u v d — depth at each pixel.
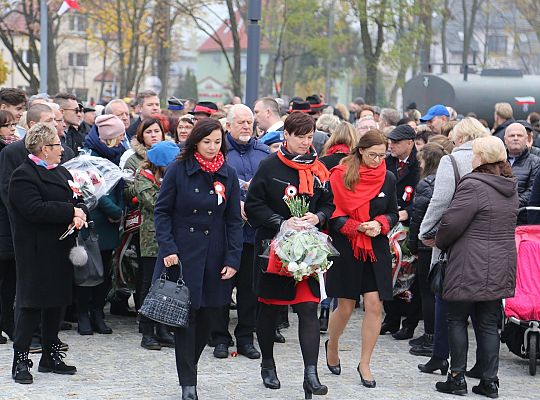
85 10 43.53
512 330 9.12
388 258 8.31
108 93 63.00
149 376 8.48
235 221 7.71
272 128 10.66
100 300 10.29
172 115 13.27
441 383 8.22
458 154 8.42
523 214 10.73
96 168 9.78
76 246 8.27
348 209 8.17
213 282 7.62
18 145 8.79
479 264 7.89
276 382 8.16
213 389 8.11
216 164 7.64
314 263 7.52
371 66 36.78
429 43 39.03
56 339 8.43
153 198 9.51
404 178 10.10
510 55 59.69
